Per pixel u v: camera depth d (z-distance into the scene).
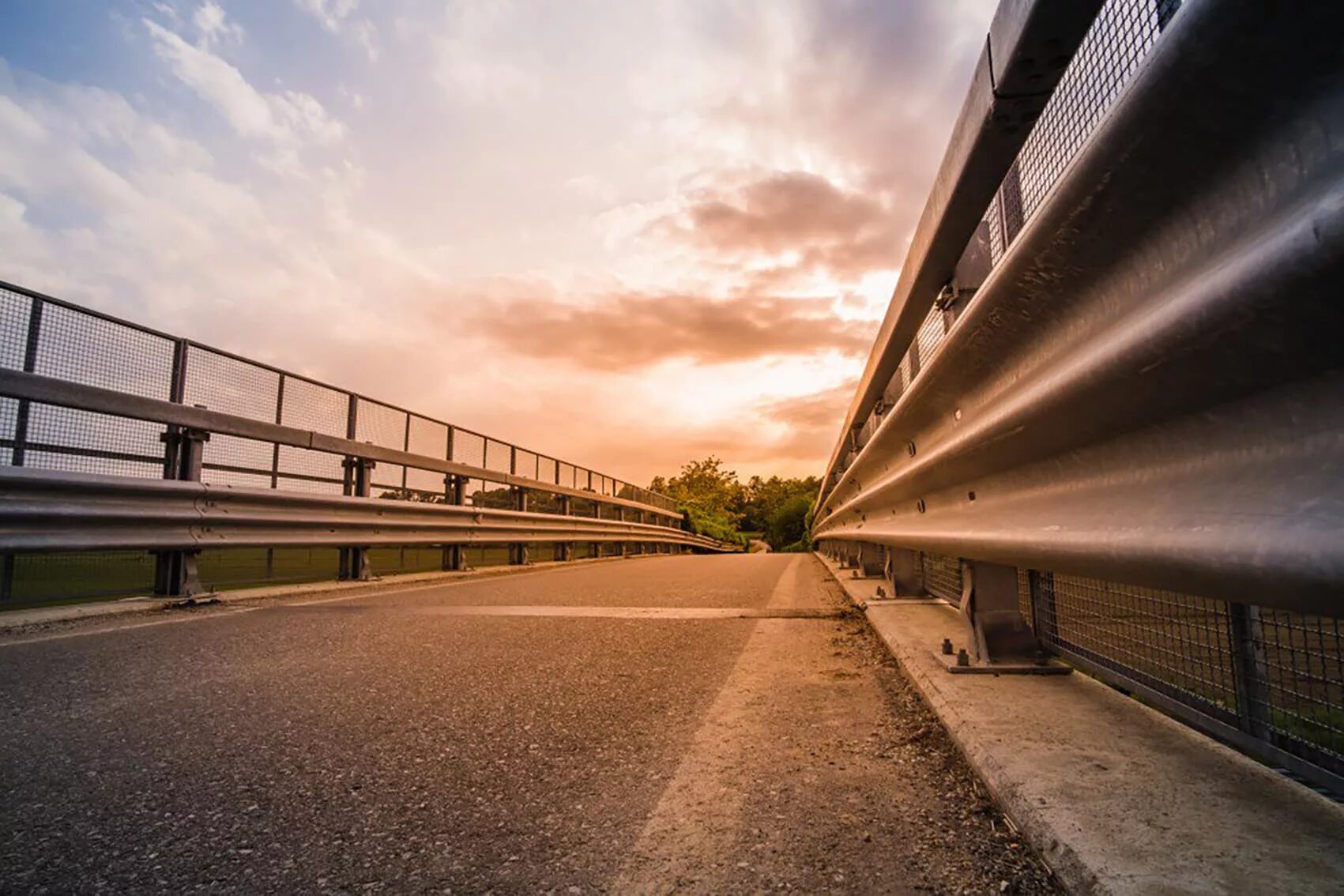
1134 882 1.25
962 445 2.46
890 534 4.27
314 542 7.82
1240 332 1.02
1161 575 1.31
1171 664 2.14
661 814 1.80
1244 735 1.82
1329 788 1.57
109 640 4.28
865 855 1.56
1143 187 1.22
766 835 1.67
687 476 61.72
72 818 1.79
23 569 5.97
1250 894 1.20
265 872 1.52
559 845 1.64
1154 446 1.40
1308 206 0.88
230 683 3.16
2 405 5.14
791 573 10.50
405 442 9.87
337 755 2.23
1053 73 1.58
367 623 4.93
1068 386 1.51
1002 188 2.72
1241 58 0.94
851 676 3.28
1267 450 1.07
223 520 6.57
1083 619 2.69
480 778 2.04
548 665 3.53
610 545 19.84
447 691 3.03
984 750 1.94
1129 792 1.62
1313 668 1.65
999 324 1.97
